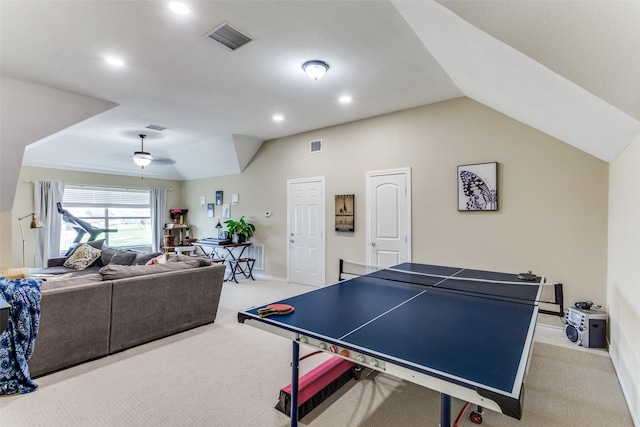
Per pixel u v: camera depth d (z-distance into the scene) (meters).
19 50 2.80
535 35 1.36
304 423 1.97
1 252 3.74
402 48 2.79
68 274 4.89
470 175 3.94
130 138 6.12
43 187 6.29
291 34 2.57
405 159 4.51
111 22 2.39
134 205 7.83
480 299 2.12
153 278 3.21
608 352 2.91
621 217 2.57
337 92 3.82
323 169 5.48
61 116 3.78
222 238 6.89
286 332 1.64
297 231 5.91
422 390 2.36
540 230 3.53
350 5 2.21
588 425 1.94
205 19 2.36
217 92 3.81
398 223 4.59
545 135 3.49
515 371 1.11
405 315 1.78
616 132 2.08
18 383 2.28
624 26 1.15
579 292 3.33
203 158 7.09
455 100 4.07
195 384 2.42
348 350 1.36
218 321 3.87
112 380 2.47
